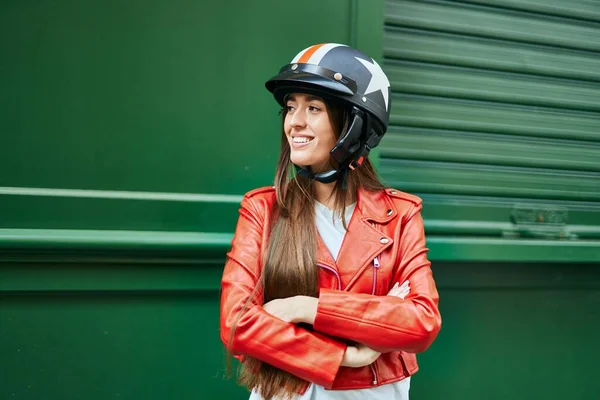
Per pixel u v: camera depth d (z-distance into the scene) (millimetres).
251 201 1431
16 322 1739
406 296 1319
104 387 1809
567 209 2307
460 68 2178
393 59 2092
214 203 1856
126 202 1785
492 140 2223
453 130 2172
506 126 2232
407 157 2117
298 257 1306
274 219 1386
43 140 1736
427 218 2131
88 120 1768
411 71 2119
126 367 1823
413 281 1328
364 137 1325
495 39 2213
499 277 2193
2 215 1695
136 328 1828
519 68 2238
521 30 2246
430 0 2127
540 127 2281
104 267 1771
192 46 1842
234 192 1897
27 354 1750
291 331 1236
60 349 1773
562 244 2184
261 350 1237
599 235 2305
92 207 1760
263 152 1916
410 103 2121
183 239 1793
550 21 2287
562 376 2285
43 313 1757
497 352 2203
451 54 2158
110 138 1786
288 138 1341
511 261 2186
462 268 2152
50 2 1728
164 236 1786
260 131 1909
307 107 1313
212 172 1875
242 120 1893
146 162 1818
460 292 2160
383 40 2068
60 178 1752
